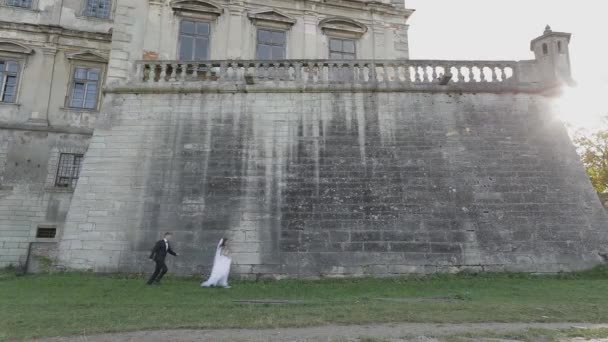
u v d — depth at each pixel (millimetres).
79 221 14609
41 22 24312
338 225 14734
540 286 12406
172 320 7930
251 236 14570
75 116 23297
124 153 15586
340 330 7301
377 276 14062
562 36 17562
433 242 14594
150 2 19719
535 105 16938
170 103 16375
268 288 12539
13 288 11719
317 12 22250
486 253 14469
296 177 15453
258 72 17062
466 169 15711
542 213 15078
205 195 15070
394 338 6734
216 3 20719
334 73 17266
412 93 16891
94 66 24344
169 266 14102
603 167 35062
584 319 8328
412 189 15344
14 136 22172
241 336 6848
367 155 15867
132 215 14734
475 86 16953
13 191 21422
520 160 15922
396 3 23297
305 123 16297
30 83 23188
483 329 7383
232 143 15891
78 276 13469
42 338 6766
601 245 14797
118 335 6953
